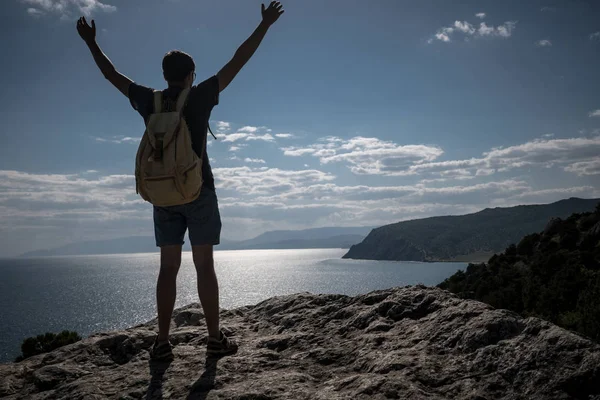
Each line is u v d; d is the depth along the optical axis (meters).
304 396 2.62
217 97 3.46
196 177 3.15
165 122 3.17
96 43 3.89
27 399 3.25
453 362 2.79
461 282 80.81
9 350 96.00
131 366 3.51
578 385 2.25
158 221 3.54
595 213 74.69
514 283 63.59
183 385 3.01
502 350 2.70
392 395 2.45
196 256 3.52
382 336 3.47
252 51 3.54
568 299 45.09
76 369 3.68
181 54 3.53
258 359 3.40
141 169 3.15
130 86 3.67
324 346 3.60
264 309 5.30
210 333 3.58
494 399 2.36
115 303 181.38
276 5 3.62
